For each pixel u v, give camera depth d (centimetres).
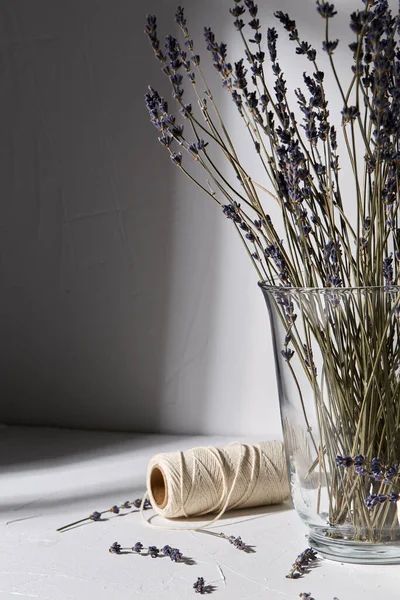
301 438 79
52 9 120
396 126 71
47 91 121
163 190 118
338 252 77
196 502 90
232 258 116
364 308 75
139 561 82
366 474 76
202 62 114
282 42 111
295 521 91
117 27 117
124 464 108
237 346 118
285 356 78
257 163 114
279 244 78
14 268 125
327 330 76
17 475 105
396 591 76
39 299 124
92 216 121
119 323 122
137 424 122
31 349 125
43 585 78
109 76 118
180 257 118
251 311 117
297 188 74
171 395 121
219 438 118
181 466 90
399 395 76
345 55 109
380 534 78
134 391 122
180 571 80
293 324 77
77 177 121
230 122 114
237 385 118
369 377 75
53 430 124
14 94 122
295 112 111
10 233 125
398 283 78
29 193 123
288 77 111
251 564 81
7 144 123
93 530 89
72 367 124
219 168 115
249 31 112
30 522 91
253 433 118
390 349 75
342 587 77
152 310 120
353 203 110
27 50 121
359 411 76
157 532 88
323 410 77
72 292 123
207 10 113
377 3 74
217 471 90
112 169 120
